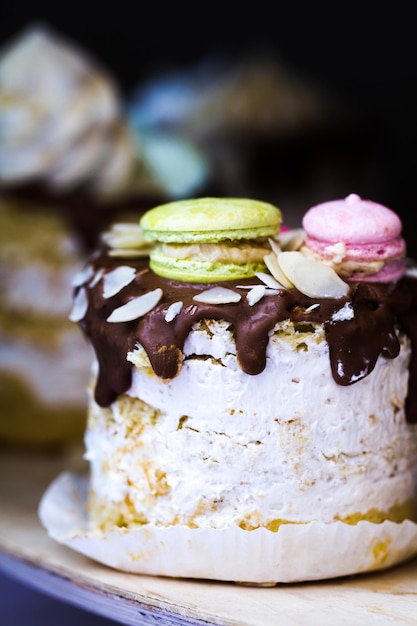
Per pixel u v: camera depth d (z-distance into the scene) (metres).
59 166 0.58
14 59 0.59
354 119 0.92
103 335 0.42
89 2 0.91
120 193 0.59
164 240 0.42
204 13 0.95
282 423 0.41
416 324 0.43
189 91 0.89
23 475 0.54
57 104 0.58
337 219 0.42
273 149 0.85
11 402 0.57
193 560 0.42
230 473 0.42
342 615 0.40
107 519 0.44
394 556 0.43
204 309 0.41
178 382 0.42
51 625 0.47
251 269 0.42
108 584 0.42
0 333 0.56
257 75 0.90
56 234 0.56
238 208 0.42
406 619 0.40
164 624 0.41
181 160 0.63
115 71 0.93
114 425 0.43
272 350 0.41
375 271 0.42
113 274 0.43
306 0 0.96
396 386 0.43
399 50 0.95
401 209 0.91
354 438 0.42
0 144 0.58
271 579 0.42
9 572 0.46
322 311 0.41
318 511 0.42
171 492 0.42
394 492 0.43
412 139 0.95
